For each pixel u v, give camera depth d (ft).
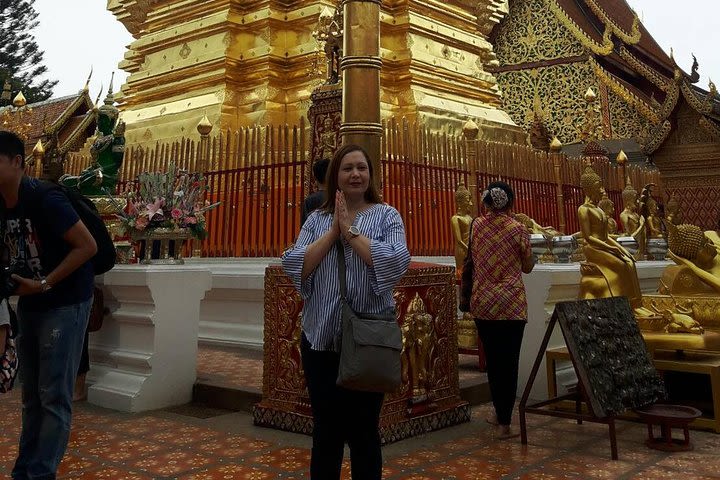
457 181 31.01
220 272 27.66
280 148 28.02
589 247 18.97
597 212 18.98
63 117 65.57
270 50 41.55
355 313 9.30
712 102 58.18
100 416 17.48
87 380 19.93
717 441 15.12
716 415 15.84
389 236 9.81
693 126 59.41
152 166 32.89
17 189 11.18
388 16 45.85
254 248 28.25
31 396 11.71
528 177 35.53
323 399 9.70
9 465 13.11
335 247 9.76
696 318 18.66
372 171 10.45
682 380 18.94
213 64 42.52
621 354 15.48
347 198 10.23
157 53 47.80
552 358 17.98
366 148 14.88
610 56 66.59
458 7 52.39
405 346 15.35
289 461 13.34
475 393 19.26
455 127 45.29
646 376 15.71
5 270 10.66
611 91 64.34
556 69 67.92
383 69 44.65
